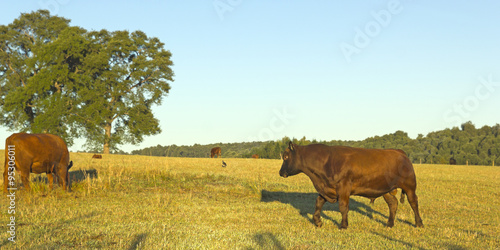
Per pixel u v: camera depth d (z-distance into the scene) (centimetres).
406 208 1270
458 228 959
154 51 5312
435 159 10356
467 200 1527
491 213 1226
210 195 1345
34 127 4294
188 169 2295
